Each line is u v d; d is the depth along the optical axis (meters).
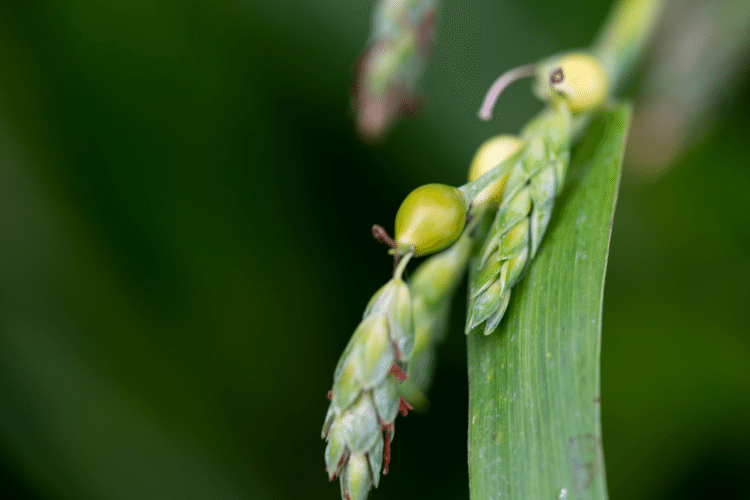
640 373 0.34
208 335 0.37
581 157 0.29
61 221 0.36
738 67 0.33
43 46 0.36
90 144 0.37
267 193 0.39
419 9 0.31
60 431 0.35
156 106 0.38
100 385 0.35
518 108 0.40
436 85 0.40
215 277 0.37
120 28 0.37
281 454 0.37
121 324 0.36
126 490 0.35
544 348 0.28
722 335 0.34
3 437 0.34
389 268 0.38
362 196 0.39
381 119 0.32
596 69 0.29
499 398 0.28
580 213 0.28
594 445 0.27
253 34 0.39
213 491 0.35
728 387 0.33
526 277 0.28
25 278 0.36
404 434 0.36
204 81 0.39
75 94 0.37
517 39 0.40
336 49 0.40
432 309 0.30
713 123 0.34
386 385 0.27
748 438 0.33
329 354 0.38
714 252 0.35
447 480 0.35
